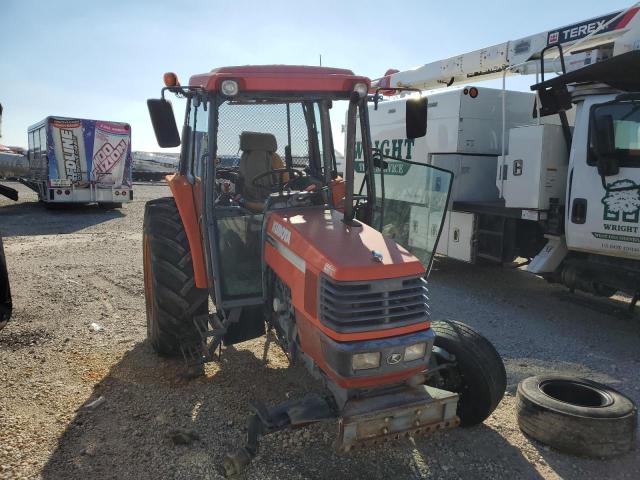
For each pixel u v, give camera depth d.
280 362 4.37
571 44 6.34
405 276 2.69
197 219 3.99
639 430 3.48
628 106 5.04
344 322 2.57
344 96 3.67
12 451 3.07
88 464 2.98
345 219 3.23
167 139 3.59
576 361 4.63
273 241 3.36
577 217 5.53
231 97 3.55
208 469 2.96
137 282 6.88
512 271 8.20
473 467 3.02
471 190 7.55
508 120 7.70
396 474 2.94
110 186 15.74
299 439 3.25
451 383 3.34
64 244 9.80
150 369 4.22
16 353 4.48
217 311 4.01
